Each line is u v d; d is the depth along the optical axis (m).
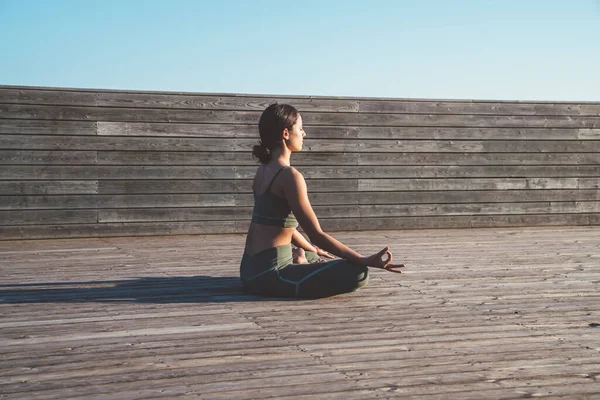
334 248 3.45
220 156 6.59
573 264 4.82
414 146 7.07
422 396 2.04
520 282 4.08
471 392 2.08
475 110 7.21
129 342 2.64
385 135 6.98
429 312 3.22
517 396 2.04
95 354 2.47
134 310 3.24
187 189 6.53
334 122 6.83
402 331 2.83
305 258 3.80
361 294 3.68
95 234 6.32
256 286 3.59
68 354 2.47
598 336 2.77
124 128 6.33
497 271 4.50
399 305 3.38
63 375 2.23
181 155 6.50
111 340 2.67
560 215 7.52
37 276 4.27
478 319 3.07
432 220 7.18
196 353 2.49
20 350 2.52
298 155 6.75
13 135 6.05
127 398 2.01
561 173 7.49
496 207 7.33
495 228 7.29
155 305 3.37
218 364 2.35
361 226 6.98
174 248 5.68
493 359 2.43
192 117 6.50
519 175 7.38
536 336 2.77
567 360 2.42
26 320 3.03
